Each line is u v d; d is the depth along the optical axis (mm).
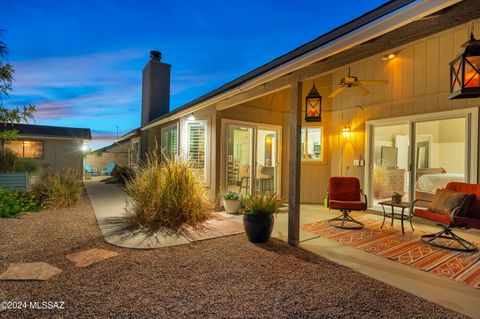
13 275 2832
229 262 3279
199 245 3883
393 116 5887
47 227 4672
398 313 2256
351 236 4445
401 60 5738
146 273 2943
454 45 4879
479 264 3326
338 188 5410
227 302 2389
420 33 2562
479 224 3594
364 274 3010
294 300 2432
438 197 4266
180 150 7047
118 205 6762
